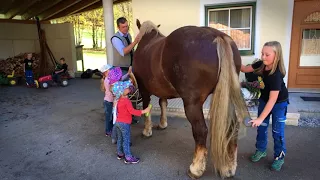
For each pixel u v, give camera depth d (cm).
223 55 207
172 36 233
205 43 213
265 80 247
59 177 261
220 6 518
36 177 263
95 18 1625
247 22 516
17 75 912
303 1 510
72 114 495
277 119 253
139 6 562
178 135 363
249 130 371
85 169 276
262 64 256
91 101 605
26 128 418
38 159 304
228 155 236
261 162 277
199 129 230
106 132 373
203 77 214
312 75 533
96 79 977
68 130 403
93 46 1731
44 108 548
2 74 900
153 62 257
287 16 489
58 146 341
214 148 216
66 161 297
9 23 1048
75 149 329
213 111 212
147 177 255
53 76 833
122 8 1552
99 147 334
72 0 849
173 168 272
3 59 1041
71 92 726
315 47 525
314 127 372
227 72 206
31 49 1124
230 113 214
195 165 243
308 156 287
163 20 555
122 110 282
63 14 1090
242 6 507
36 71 1010
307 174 250
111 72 339
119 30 359
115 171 270
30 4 870
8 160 302
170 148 322
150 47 279
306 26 519
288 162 275
